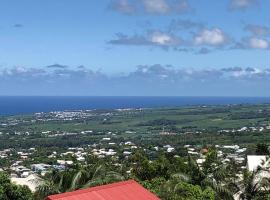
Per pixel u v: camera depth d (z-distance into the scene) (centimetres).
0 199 3011
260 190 3806
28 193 3294
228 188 3862
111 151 15350
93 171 3681
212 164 4141
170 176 4266
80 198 2431
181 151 12800
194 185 3788
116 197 2538
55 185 3416
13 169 11531
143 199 2605
